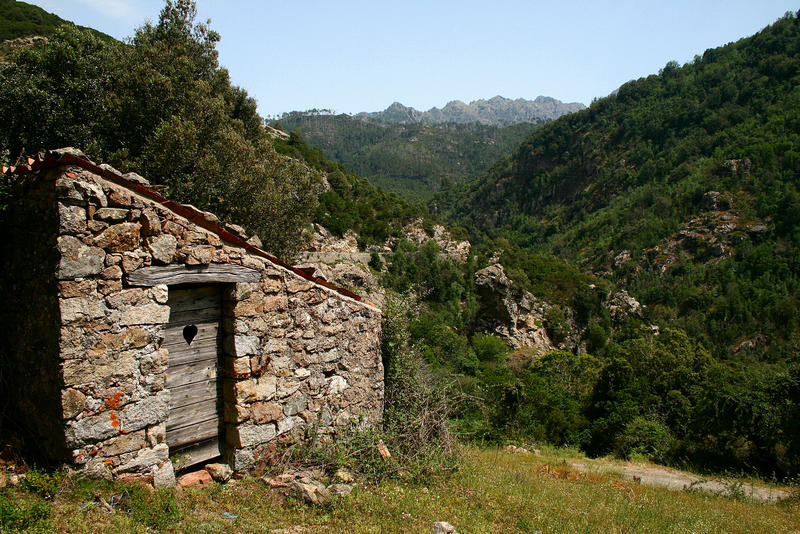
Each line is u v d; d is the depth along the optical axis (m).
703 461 18.05
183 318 5.39
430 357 26.59
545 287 59.44
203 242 5.37
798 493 11.35
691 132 99.12
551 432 21.20
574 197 114.44
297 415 6.36
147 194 4.96
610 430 20.62
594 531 5.87
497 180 138.38
